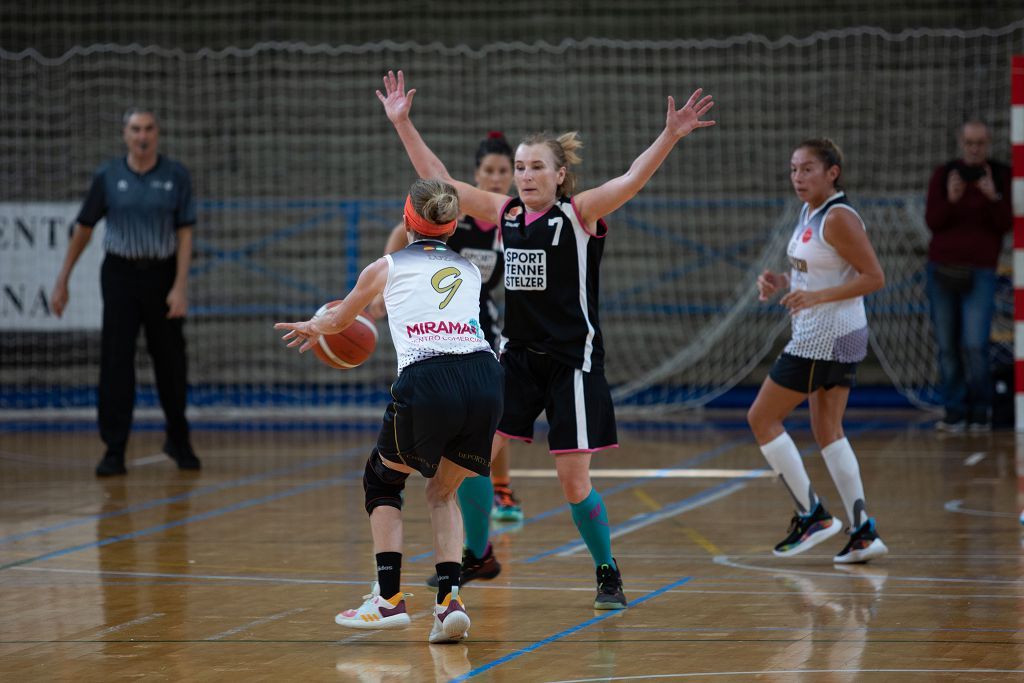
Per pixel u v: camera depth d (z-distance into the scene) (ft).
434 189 36.70
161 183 74.08
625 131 123.24
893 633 35.65
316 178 123.44
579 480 39.50
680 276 120.47
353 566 47.06
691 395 116.67
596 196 38.96
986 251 91.09
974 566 45.62
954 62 120.47
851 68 121.39
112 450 74.43
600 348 40.24
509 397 40.50
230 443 91.40
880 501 61.52
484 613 39.19
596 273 40.14
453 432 35.19
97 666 32.81
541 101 123.65
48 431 99.66
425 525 56.59
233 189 123.34
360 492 67.10
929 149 120.67
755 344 116.78
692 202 120.88
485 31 124.16
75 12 123.75
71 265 75.41
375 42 124.16
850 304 47.21
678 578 44.42
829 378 47.11
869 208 116.88
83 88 122.83
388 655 33.96
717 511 59.88
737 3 122.83
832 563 46.96
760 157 121.60
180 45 124.26
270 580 44.50
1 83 122.21
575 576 45.03
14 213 107.76
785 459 47.42
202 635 36.37
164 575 45.44
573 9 124.06
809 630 36.24
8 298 107.96
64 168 122.31
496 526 56.34
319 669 32.48
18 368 115.75
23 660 33.50
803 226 48.26
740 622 37.45
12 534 54.44
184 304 75.25
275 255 121.80
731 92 122.01
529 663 32.89
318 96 123.75
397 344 35.83
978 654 33.14
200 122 123.75
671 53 122.62
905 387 114.32
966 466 73.72
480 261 52.95
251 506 62.28
